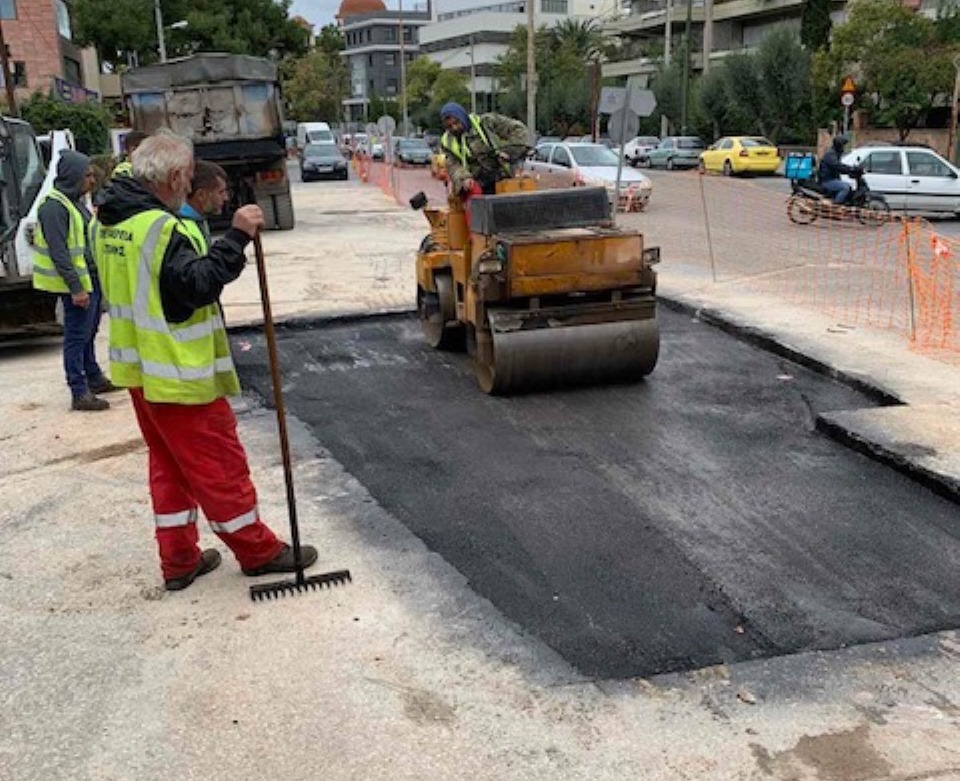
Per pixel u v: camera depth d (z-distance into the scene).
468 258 7.62
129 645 3.72
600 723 3.21
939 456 5.52
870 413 6.36
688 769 2.97
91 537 4.73
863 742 3.11
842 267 12.82
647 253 6.99
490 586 4.21
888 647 3.72
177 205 3.85
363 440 6.29
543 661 3.60
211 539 4.65
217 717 3.25
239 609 3.97
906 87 34.50
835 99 37.94
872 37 35.34
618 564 4.44
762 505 5.12
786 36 42.97
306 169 37.94
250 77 18.72
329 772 2.97
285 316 10.14
